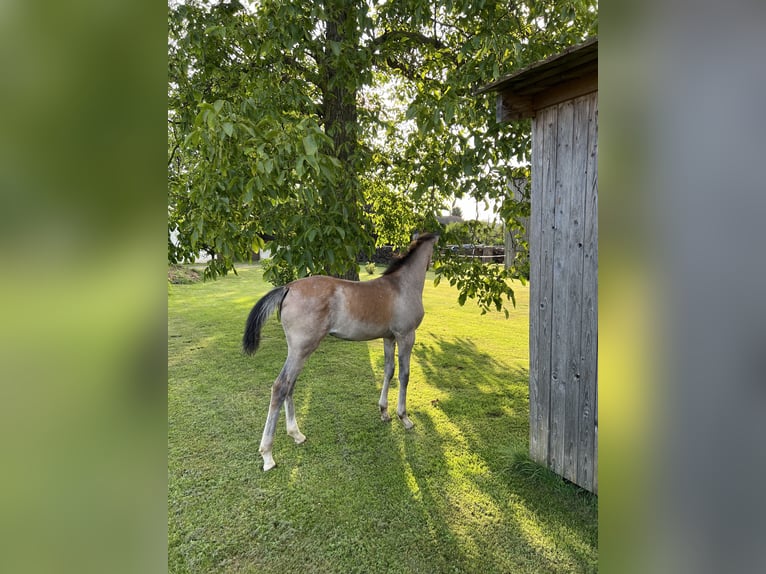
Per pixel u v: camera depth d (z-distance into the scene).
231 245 2.48
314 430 2.73
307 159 1.95
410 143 3.65
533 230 2.19
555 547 1.71
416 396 3.32
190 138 2.11
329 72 3.47
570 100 1.93
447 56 3.36
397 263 2.89
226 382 3.59
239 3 2.85
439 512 1.92
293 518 1.88
